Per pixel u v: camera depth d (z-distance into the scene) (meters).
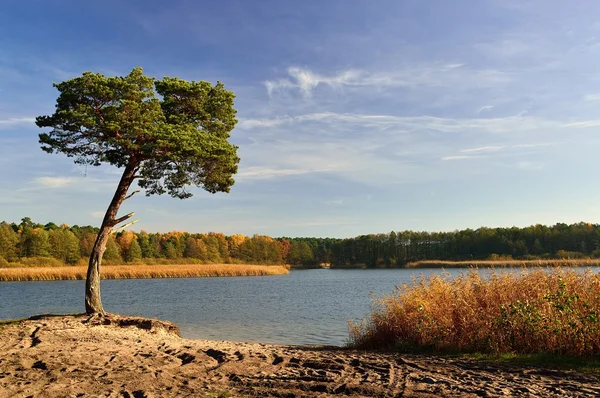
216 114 19.02
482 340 11.08
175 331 17.28
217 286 57.06
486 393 7.38
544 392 7.36
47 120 16.67
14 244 87.94
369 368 9.62
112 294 44.34
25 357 10.77
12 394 7.81
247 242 132.88
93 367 9.91
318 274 95.94
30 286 53.47
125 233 115.50
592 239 70.56
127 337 14.30
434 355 11.03
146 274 73.56
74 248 94.31
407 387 7.97
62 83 16.14
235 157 18.84
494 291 12.52
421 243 121.69
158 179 18.58
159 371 9.59
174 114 18.48
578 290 11.37
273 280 72.75
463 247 104.25
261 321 24.11
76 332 14.36
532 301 11.37
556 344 10.16
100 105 16.50
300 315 26.55
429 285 13.96
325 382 8.51
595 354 9.71
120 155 17.72
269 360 10.78
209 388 8.26
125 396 7.75
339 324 22.59
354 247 135.62
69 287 51.81
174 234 134.62
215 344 14.02
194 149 16.67
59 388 8.18
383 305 14.91
